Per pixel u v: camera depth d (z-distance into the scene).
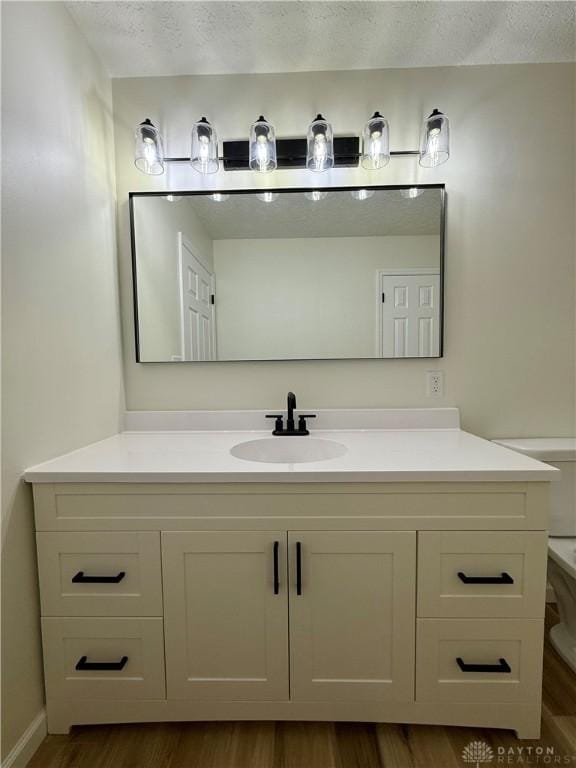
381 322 1.56
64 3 1.21
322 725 1.10
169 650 1.06
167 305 1.58
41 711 1.06
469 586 1.02
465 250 1.55
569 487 1.40
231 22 1.29
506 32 1.35
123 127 1.55
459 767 0.99
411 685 1.05
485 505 1.01
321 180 1.55
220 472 1.01
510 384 1.58
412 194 1.53
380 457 1.14
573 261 1.54
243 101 1.53
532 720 1.04
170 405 1.61
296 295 1.56
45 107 1.11
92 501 1.03
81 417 1.29
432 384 1.58
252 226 1.55
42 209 1.09
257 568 1.04
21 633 1.00
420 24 1.31
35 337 1.06
